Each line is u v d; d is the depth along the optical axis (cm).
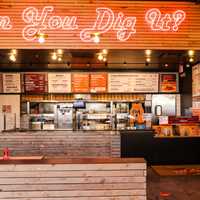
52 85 1078
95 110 1110
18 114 1082
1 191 365
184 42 691
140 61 937
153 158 814
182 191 582
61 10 677
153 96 1111
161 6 690
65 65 1011
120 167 371
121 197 371
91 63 973
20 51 703
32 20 674
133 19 686
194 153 827
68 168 369
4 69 1078
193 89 956
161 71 1106
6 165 367
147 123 1035
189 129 834
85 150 793
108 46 681
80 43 679
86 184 370
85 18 680
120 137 805
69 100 1097
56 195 368
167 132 830
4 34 670
